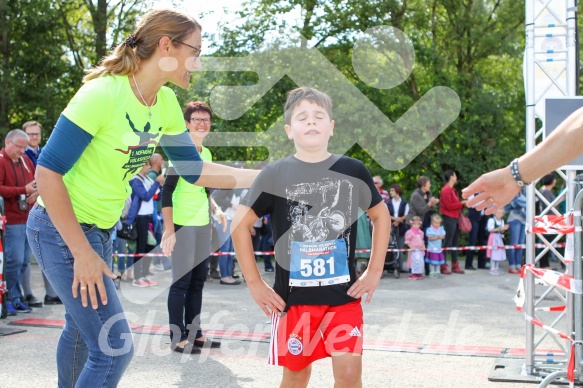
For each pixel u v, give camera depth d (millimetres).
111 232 2881
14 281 6637
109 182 2711
